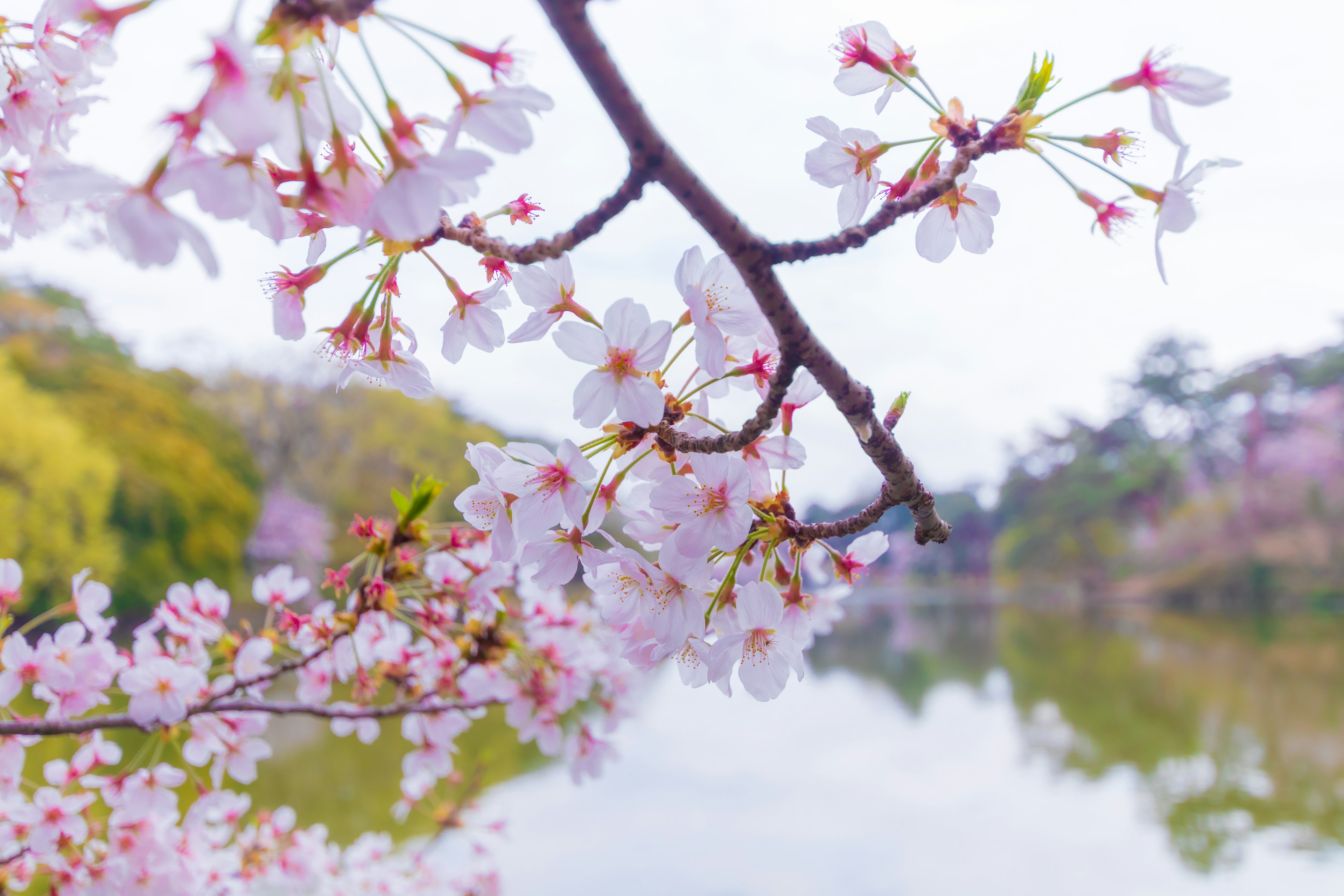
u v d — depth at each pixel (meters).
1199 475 47.56
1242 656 22.88
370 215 0.68
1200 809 10.31
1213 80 0.90
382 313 1.02
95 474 20.19
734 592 1.10
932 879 8.22
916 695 19.91
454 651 2.23
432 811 3.57
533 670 2.25
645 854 8.55
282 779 9.75
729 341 1.11
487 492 1.06
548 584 1.07
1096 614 39.03
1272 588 38.44
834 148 1.17
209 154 0.62
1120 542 47.19
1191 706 16.58
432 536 1.93
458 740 12.67
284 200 0.77
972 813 10.41
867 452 0.93
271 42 0.65
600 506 1.08
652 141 0.69
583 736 2.41
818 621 1.79
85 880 1.86
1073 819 10.14
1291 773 11.67
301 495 32.56
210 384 32.03
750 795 11.05
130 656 1.88
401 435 33.97
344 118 0.77
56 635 1.69
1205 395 47.22
